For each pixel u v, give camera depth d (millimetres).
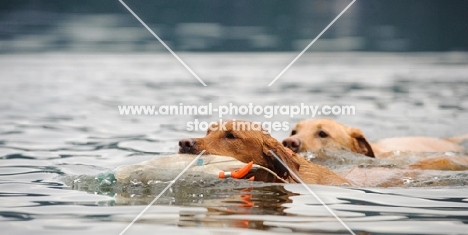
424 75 36094
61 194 12930
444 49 49375
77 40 53375
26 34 55812
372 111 25672
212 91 30156
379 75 36375
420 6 67750
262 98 28094
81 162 16656
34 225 10695
